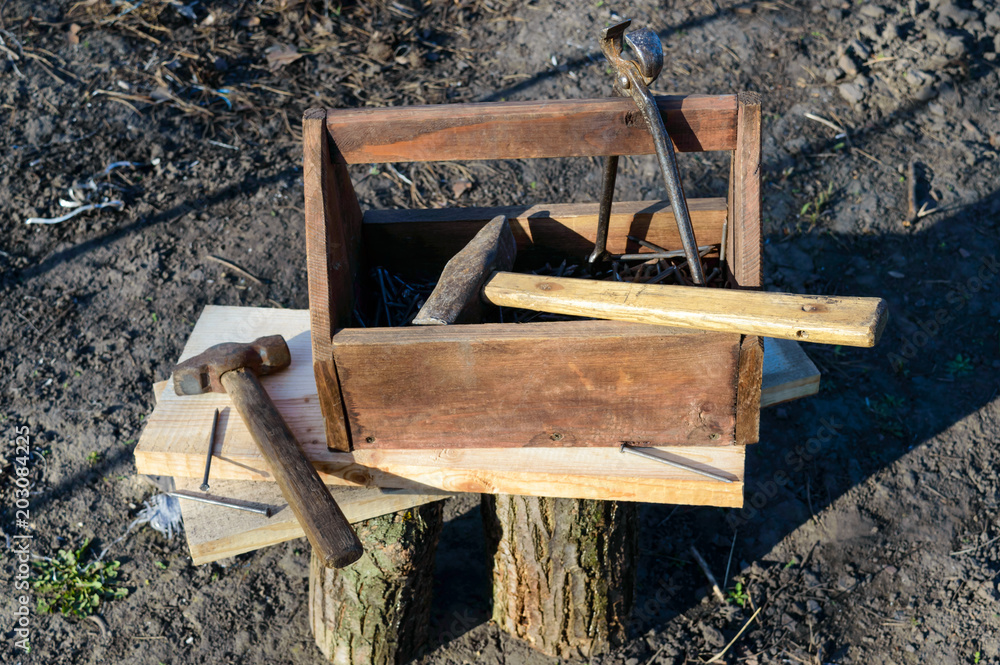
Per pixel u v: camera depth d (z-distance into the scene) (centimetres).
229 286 397
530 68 496
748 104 186
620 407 192
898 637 298
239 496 222
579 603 274
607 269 243
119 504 333
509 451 201
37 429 349
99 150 446
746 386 186
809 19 520
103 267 404
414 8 534
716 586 312
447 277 200
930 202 425
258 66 495
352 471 204
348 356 184
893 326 382
